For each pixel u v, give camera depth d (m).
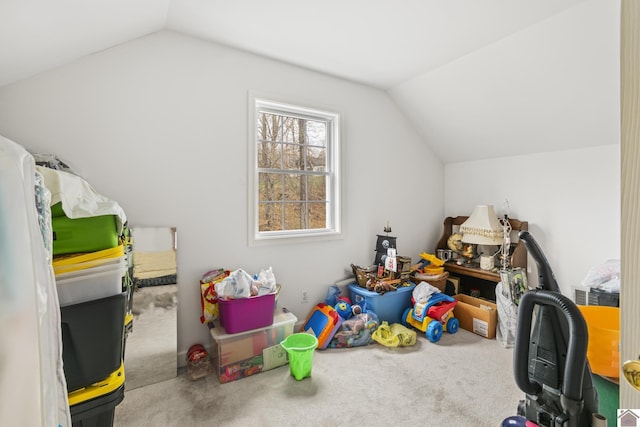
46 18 1.30
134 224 2.03
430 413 1.67
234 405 1.74
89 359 1.07
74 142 1.85
